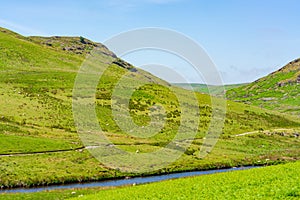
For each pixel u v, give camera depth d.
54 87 146.75
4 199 52.72
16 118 109.25
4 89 133.75
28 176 69.31
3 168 70.94
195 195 42.44
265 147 112.69
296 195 38.06
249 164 93.38
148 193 46.12
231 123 138.00
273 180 46.62
